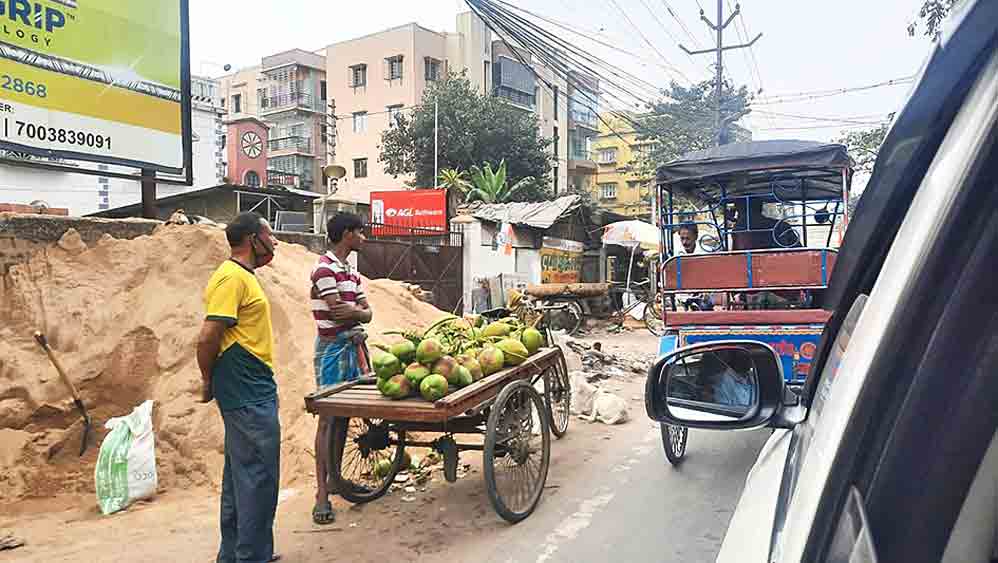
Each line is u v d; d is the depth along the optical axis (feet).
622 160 173.88
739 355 6.24
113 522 16.11
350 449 18.26
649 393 6.14
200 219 26.48
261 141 103.96
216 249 23.25
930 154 3.35
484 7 34.42
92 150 24.21
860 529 2.94
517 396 16.44
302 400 20.75
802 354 18.20
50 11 22.91
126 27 25.20
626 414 25.31
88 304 21.38
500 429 15.75
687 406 6.21
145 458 17.66
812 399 5.31
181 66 27.17
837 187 27.68
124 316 21.63
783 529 4.04
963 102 2.93
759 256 20.53
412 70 118.83
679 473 18.93
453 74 104.78
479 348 17.16
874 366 3.03
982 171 2.62
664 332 20.10
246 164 101.91
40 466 18.67
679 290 21.61
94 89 24.22
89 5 24.06
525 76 129.29
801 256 20.04
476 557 13.88
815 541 3.23
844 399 3.33
